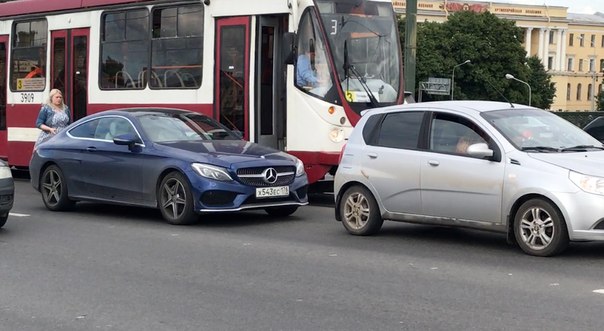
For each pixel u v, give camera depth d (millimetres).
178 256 8414
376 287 6906
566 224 7762
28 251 8734
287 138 12766
